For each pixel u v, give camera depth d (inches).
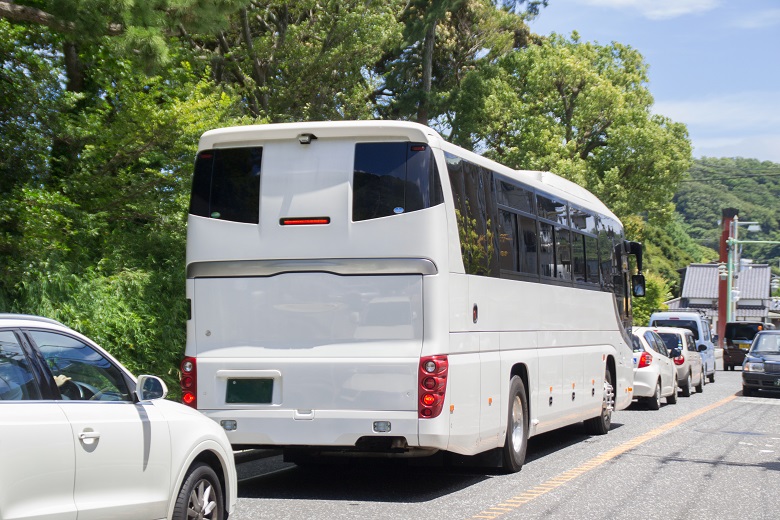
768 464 522.6
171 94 737.6
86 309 585.3
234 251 406.9
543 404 518.6
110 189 692.1
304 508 379.9
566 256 574.9
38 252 569.6
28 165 660.7
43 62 665.6
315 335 396.8
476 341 423.5
